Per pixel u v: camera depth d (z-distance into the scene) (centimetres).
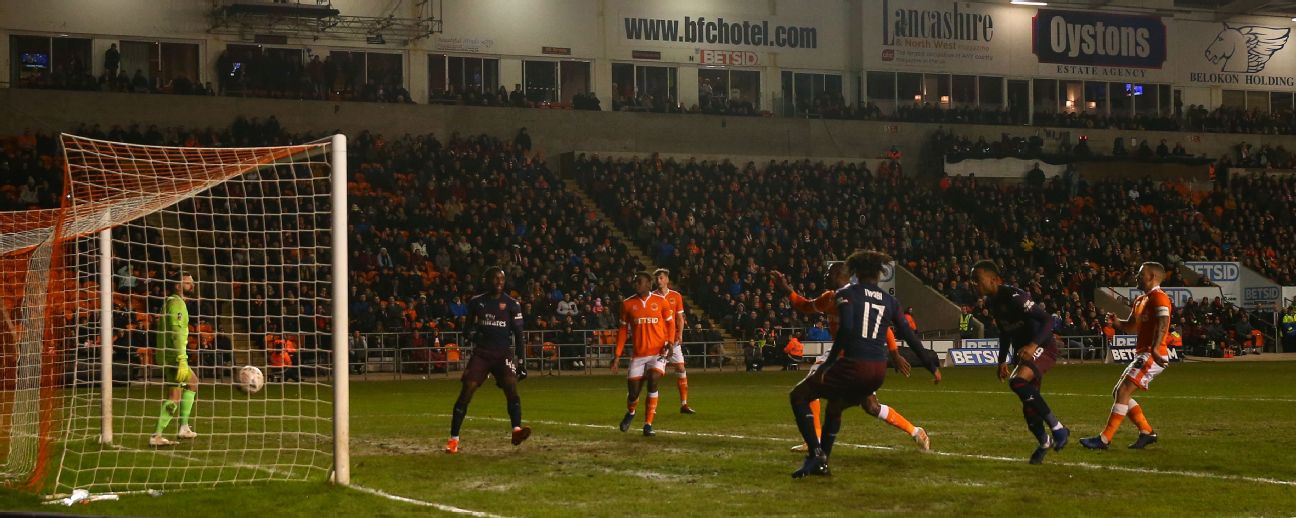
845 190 3641
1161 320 988
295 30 3441
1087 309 3173
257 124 3136
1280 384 1977
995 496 761
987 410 1445
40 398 882
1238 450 1005
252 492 780
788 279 3116
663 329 1170
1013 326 927
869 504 733
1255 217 3909
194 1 3344
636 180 3447
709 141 3775
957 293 3158
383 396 1833
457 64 3662
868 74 4094
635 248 3238
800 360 2788
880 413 959
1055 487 799
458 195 3130
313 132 3309
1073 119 4175
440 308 2662
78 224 979
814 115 3941
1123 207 3881
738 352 2875
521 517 691
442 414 1448
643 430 1173
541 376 2525
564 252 2967
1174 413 1388
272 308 2314
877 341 845
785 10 4022
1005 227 3612
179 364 1075
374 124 3384
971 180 3838
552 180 3344
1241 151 4297
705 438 1126
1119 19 4381
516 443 1015
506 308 1025
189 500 750
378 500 748
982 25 4231
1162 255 3653
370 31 3478
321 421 1339
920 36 4153
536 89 3750
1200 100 4472
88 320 1238
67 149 883
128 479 851
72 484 827
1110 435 1008
